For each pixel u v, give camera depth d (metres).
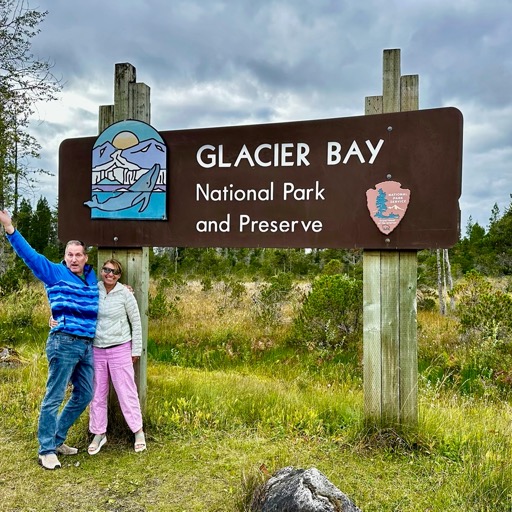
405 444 3.58
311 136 3.74
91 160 4.19
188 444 3.83
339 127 3.68
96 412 3.74
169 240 4.04
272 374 7.47
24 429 4.11
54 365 3.44
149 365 7.61
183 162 4.01
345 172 3.67
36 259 3.39
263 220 3.85
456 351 7.97
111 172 4.11
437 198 3.46
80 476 3.29
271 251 28.31
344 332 8.58
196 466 3.45
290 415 4.44
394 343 3.66
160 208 4.02
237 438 3.98
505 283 17.67
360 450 3.57
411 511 2.80
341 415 4.38
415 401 3.64
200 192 3.98
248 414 4.57
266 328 10.11
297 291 12.88
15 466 3.42
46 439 3.44
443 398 5.68
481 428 4.02
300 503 2.35
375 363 3.70
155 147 4.03
